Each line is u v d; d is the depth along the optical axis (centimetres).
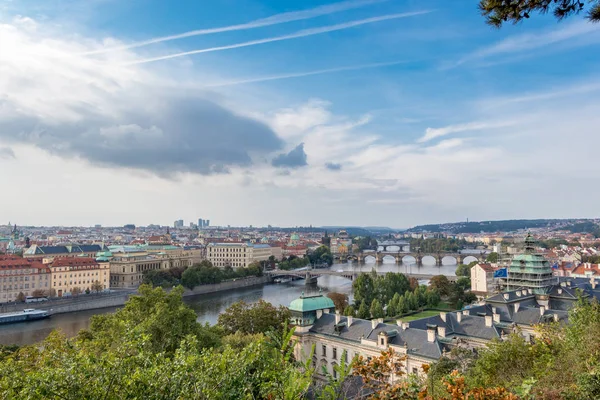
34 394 3450
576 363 4791
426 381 4375
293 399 3212
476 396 3184
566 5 2606
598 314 5562
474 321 13625
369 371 3409
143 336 4238
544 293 18550
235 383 3641
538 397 3919
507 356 5825
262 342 3859
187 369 3775
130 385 3581
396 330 12781
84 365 3609
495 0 2706
